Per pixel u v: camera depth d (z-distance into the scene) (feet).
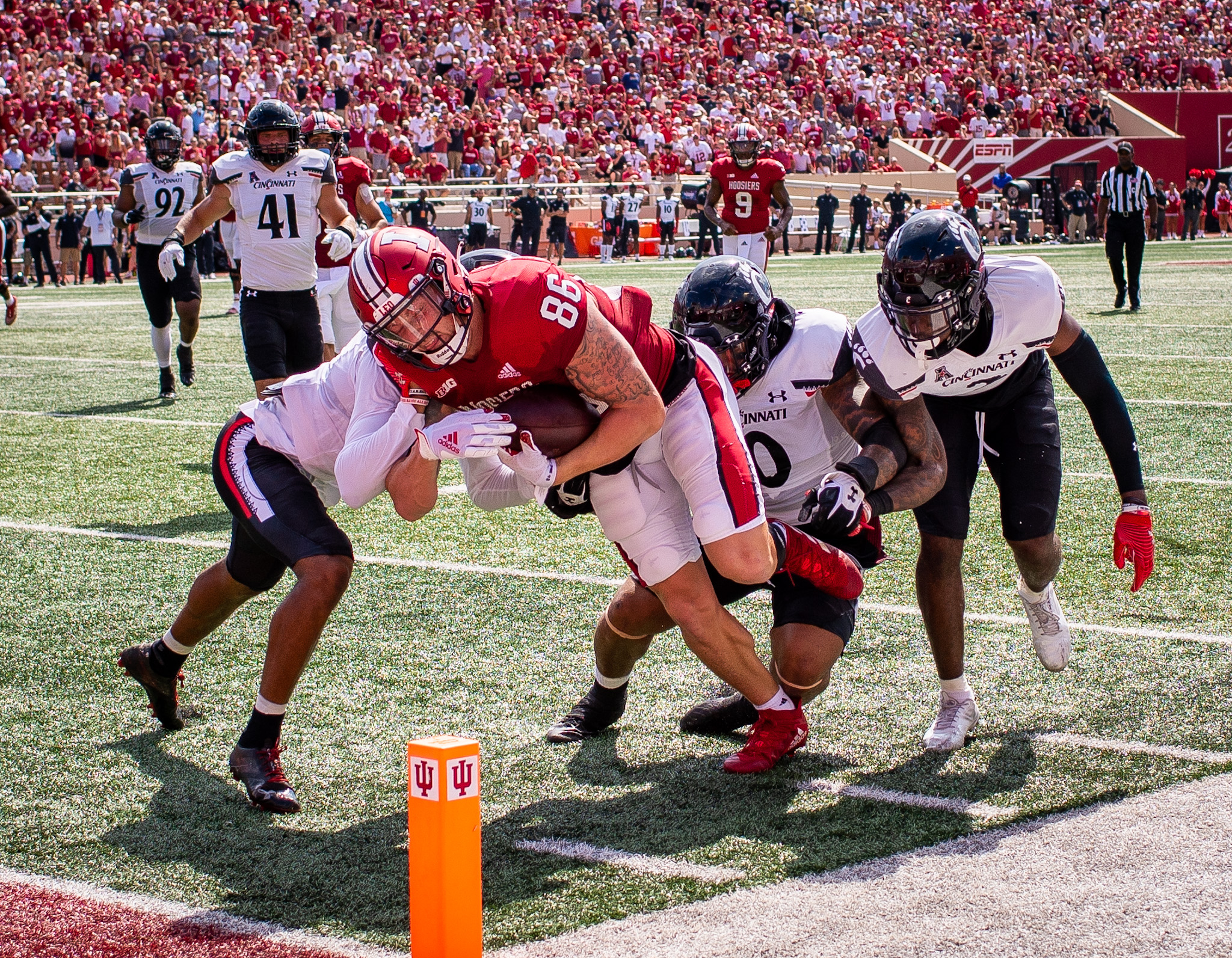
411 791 9.84
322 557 14.08
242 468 14.84
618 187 119.03
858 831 13.16
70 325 64.08
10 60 102.78
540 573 22.82
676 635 19.94
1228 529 24.13
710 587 14.43
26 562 23.68
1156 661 17.87
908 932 11.08
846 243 130.00
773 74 147.54
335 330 36.11
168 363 41.32
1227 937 10.86
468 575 22.76
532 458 12.80
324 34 121.60
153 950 11.23
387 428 13.29
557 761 15.35
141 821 13.93
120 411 39.24
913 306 13.82
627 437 13.14
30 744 16.03
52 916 11.86
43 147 97.81
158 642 16.02
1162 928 11.02
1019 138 142.31
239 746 14.34
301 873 12.66
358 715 16.83
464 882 9.74
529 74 127.34
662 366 13.85
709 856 12.70
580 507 14.47
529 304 12.51
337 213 29.91
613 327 13.11
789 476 15.70
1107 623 19.48
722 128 133.18
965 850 12.62
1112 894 11.64
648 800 14.16
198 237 29.19
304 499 14.56
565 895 12.01
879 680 17.69
